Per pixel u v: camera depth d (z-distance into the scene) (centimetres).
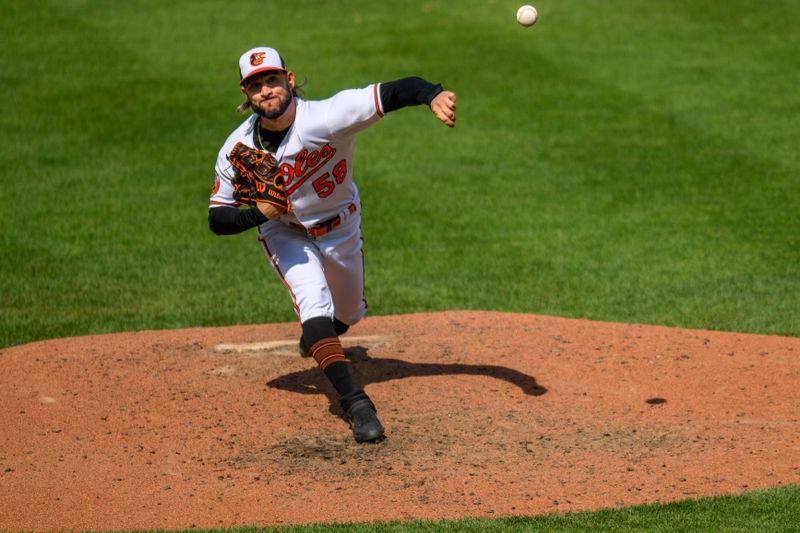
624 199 4234
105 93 5694
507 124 5188
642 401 2262
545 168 4625
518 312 3148
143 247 3866
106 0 7319
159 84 5816
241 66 1966
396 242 3856
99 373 2522
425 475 1911
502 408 2239
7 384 2450
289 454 2028
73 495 1845
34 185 4516
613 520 1669
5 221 4106
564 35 6519
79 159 4841
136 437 2125
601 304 3200
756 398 2250
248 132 2041
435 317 2952
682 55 6116
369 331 2844
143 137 5103
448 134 5119
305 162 2016
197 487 1877
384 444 2064
